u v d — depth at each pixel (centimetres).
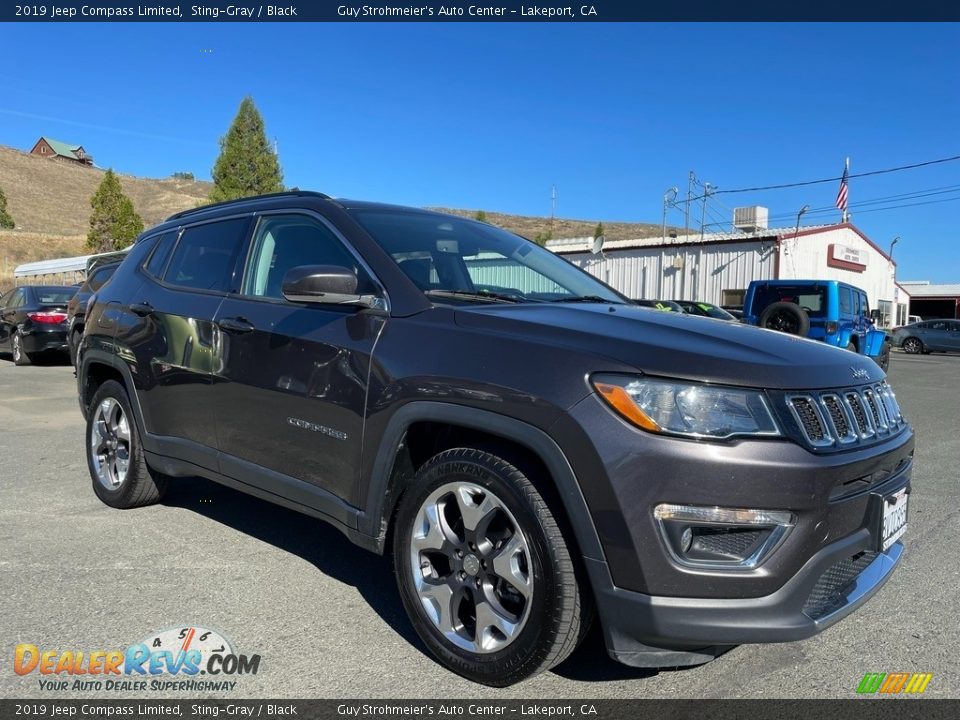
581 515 229
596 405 230
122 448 453
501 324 268
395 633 300
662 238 2936
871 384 270
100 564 368
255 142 3120
